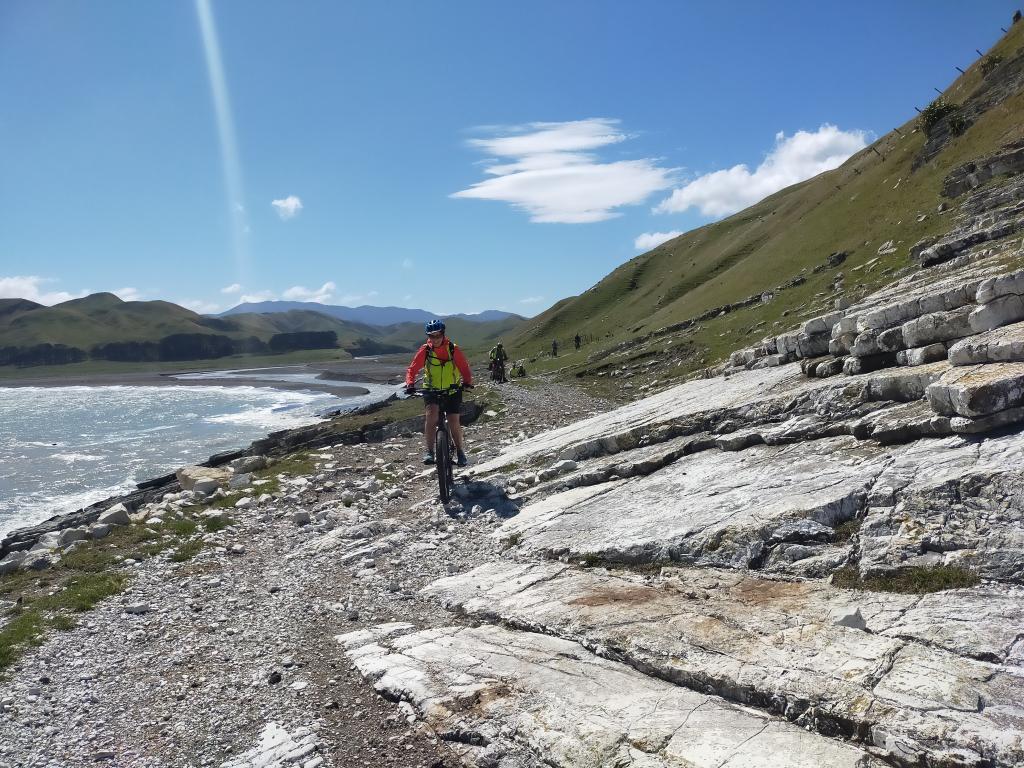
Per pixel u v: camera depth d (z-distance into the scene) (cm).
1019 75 4919
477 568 998
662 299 11431
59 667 797
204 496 1772
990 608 576
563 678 627
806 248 6488
